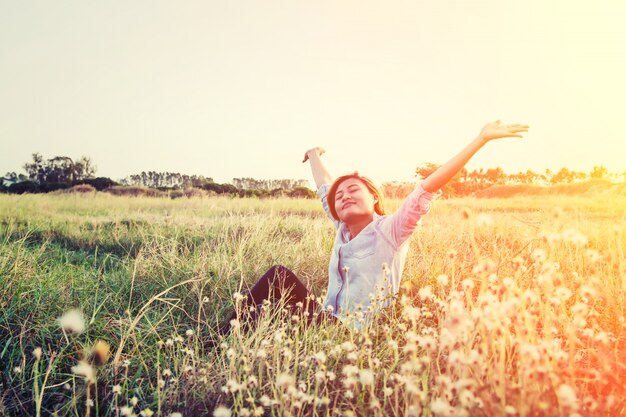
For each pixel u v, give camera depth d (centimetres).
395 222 289
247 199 1205
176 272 422
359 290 287
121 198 1316
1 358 256
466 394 142
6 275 326
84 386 214
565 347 231
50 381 242
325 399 171
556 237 212
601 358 193
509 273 298
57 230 703
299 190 1814
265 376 227
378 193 319
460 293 240
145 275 421
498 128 262
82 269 428
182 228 663
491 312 170
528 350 152
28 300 309
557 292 192
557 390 147
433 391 172
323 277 434
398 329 254
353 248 296
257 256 474
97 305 340
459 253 396
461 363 162
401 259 298
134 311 343
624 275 272
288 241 563
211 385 221
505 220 559
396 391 170
